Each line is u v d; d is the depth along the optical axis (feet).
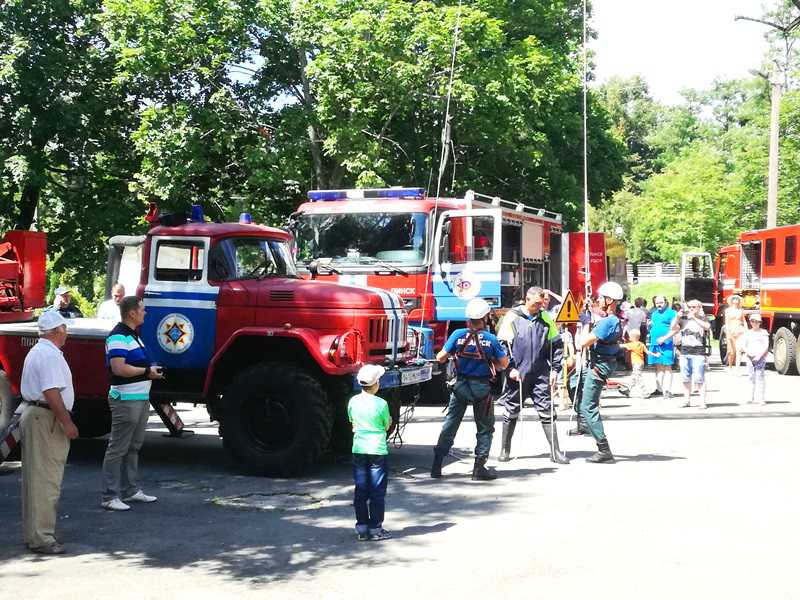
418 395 41.65
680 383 77.66
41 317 25.02
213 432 49.01
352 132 85.10
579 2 107.45
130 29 86.33
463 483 33.99
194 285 37.65
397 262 56.95
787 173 168.45
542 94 96.02
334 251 57.93
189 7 86.69
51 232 106.93
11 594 21.20
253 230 39.55
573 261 82.17
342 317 35.99
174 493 32.55
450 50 84.28
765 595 20.65
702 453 40.22
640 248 283.18
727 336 97.50
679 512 28.78
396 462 38.83
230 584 21.83
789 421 51.39
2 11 94.53
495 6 95.50
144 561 23.88
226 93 90.58
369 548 25.00
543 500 30.81
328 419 35.50
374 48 84.53
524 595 20.75
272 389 35.32
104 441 45.57
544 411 38.06
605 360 37.55
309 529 27.25
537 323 38.19
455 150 97.04
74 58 97.35
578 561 23.47
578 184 113.70
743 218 193.16
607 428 48.52
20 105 96.07
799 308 87.51
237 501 31.17
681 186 197.98
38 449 24.63
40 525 24.56
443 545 25.22
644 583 21.57
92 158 103.55
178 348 37.73
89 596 21.01
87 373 38.42
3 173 95.35
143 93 93.76
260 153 86.99
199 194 96.02
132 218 102.68
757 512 28.76
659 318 64.75
